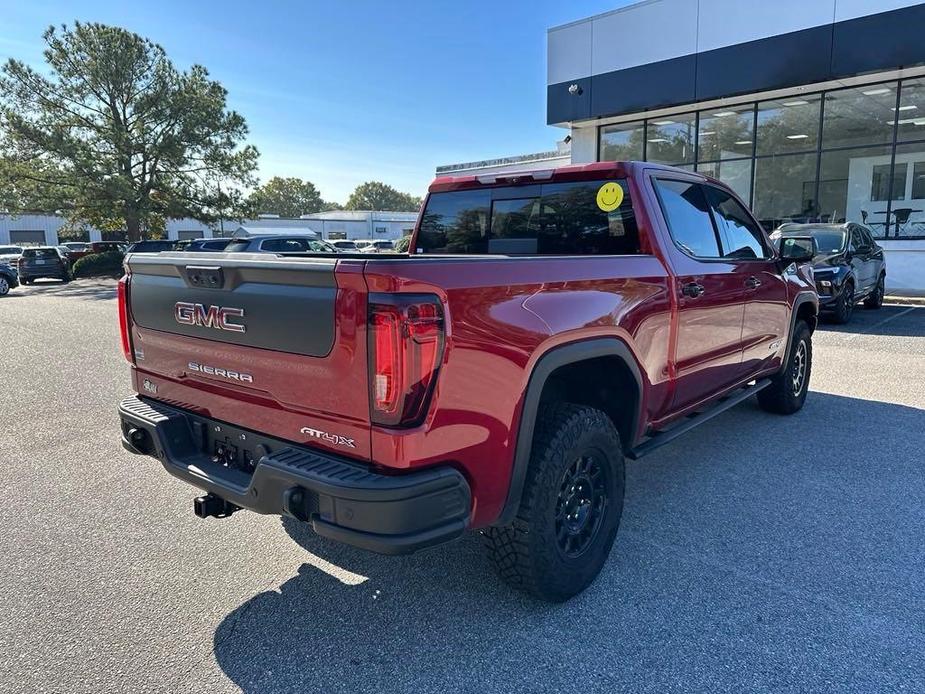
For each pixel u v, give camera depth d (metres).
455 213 4.33
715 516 3.75
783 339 5.22
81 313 15.28
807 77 15.14
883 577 3.07
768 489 4.13
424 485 2.19
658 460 4.68
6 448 5.09
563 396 3.47
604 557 3.06
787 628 2.68
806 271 5.83
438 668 2.47
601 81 18.20
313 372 2.32
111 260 30.11
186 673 2.46
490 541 2.74
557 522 2.82
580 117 18.75
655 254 3.46
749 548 3.37
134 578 3.15
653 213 3.52
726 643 2.59
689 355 3.75
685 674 2.41
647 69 17.36
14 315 14.80
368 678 2.42
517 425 2.49
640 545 3.41
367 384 2.17
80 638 2.67
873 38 14.25
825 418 5.63
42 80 26.50
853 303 11.55
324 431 2.35
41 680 2.41
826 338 9.84
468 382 2.29
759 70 15.74
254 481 2.42
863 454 4.73
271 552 3.40
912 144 15.79
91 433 5.48
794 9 15.09
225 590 3.04
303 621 2.79
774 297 4.89
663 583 3.05
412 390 2.14
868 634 2.63
